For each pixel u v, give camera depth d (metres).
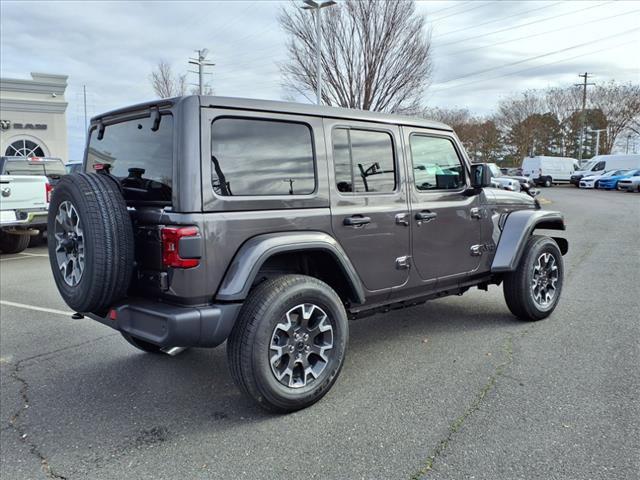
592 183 35.44
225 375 4.02
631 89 49.44
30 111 25.16
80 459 2.83
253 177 3.18
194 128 2.95
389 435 2.97
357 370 3.97
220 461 2.76
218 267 3.00
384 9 16.03
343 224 3.58
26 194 10.16
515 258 4.80
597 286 6.56
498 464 2.64
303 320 3.27
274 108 3.29
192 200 2.92
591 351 4.21
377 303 3.99
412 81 16.86
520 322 5.11
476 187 4.61
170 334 2.88
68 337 5.06
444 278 4.38
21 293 7.00
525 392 3.48
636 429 2.95
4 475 2.70
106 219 3.00
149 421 3.26
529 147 53.81
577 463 2.63
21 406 3.51
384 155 3.95
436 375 3.82
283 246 3.18
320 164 3.51
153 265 3.10
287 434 3.03
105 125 3.75
